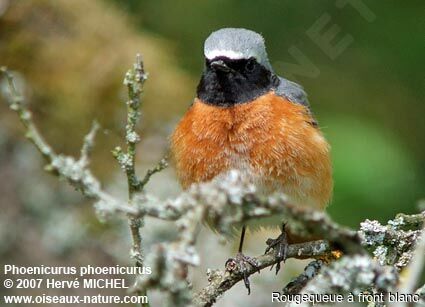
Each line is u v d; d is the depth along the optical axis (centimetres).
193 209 450
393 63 1358
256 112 839
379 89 1350
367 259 512
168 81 1341
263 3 1388
